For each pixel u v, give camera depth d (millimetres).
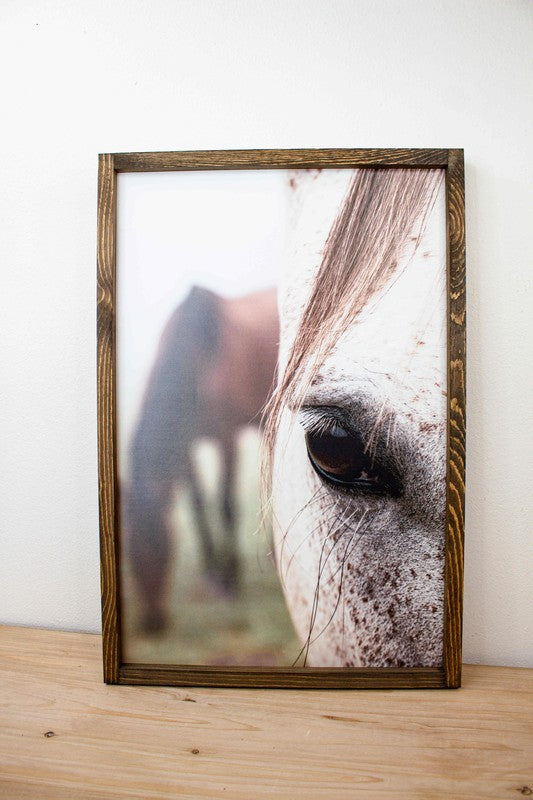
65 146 836
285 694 751
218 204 776
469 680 784
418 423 770
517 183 802
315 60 805
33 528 873
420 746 643
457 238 751
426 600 775
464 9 791
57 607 881
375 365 773
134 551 790
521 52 791
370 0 796
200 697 741
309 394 779
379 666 779
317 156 759
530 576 829
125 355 783
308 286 776
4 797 569
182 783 587
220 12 808
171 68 817
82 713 698
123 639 791
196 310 780
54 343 858
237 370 783
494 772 605
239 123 815
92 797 570
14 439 869
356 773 602
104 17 820
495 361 814
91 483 866
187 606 790
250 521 786
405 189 768
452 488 755
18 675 771
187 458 787
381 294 771
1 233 853
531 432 818
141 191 777
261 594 788
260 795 572
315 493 781
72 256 847
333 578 782
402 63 799
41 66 832
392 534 776
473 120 798
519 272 807
